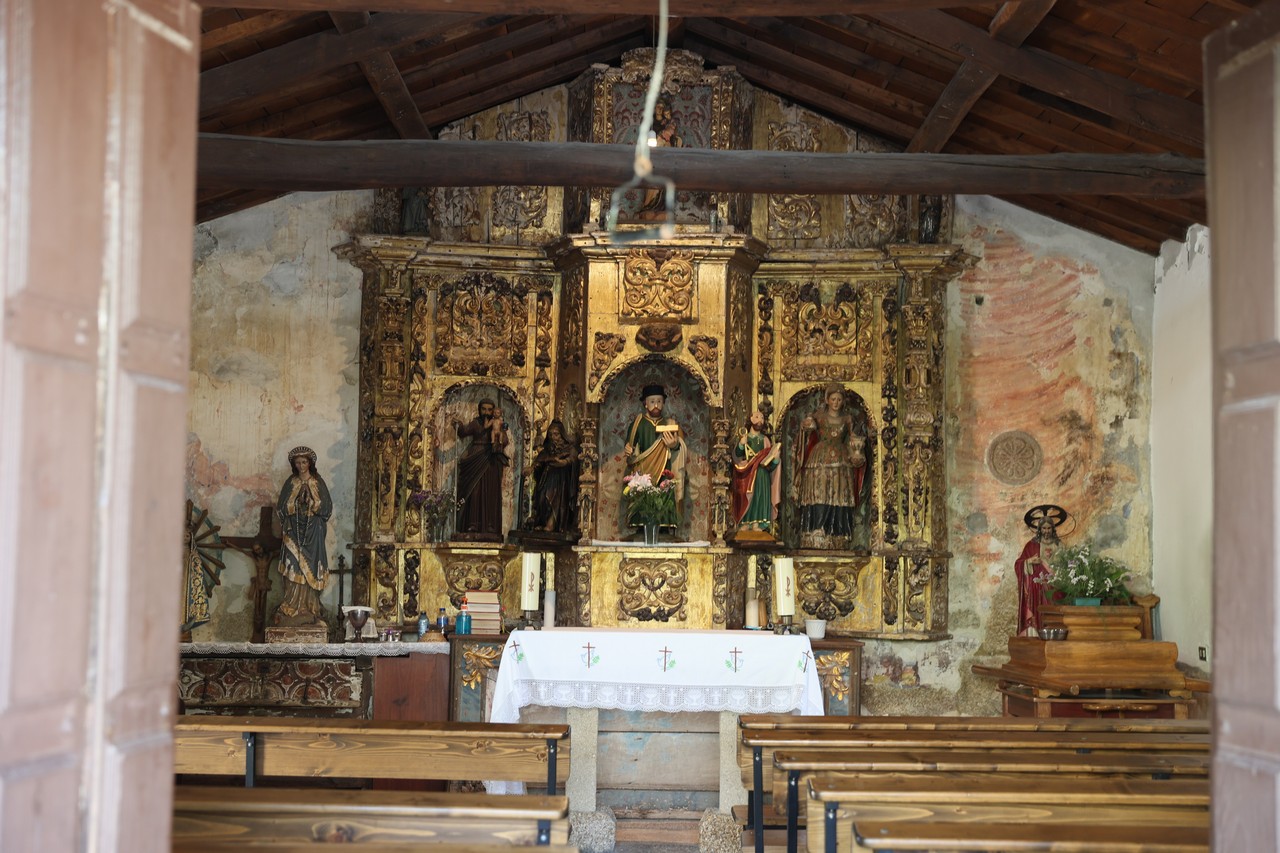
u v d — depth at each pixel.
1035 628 13.70
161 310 4.58
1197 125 11.25
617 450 14.67
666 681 11.76
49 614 4.02
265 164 11.29
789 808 7.98
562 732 8.23
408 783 12.59
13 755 3.86
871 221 14.86
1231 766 4.90
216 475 14.32
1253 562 4.82
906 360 14.48
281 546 14.05
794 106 14.91
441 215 14.73
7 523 3.85
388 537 14.16
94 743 4.21
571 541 14.11
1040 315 14.88
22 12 3.97
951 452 14.78
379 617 14.05
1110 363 14.80
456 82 13.71
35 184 3.98
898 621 14.31
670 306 14.07
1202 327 13.61
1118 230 14.59
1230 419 5.00
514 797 6.44
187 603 13.73
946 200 14.69
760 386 14.72
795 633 13.21
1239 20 5.01
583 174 11.73
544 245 14.55
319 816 6.21
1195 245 13.79
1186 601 13.86
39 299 3.99
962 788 6.36
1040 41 11.34
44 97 4.03
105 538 4.27
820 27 12.93
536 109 14.83
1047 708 12.62
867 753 7.90
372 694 12.98
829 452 14.57
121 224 4.37
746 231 14.70
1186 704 12.68
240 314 14.52
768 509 14.16
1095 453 14.73
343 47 11.18
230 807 6.20
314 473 13.86
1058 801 6.25
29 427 3.94
